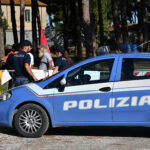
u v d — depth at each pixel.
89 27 24.50
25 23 73.75
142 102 8.04
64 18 46.62
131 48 28.94
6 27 66.62
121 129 9.70
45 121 8.57
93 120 8.33
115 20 34.66
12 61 10.71
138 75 8.20
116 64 8.38
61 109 8.48
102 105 8.24
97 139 8.41
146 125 8.05
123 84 8.18
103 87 8.27
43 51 13.84
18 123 8.74
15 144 8.00
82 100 8.35
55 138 8.59
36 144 7.97
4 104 8.92
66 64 12.16
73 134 9.06
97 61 8.56
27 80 10.64
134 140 8.26
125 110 8.12
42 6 72.44
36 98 8.62
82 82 8.48
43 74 13.67
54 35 54.12
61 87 8.51
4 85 13.96
